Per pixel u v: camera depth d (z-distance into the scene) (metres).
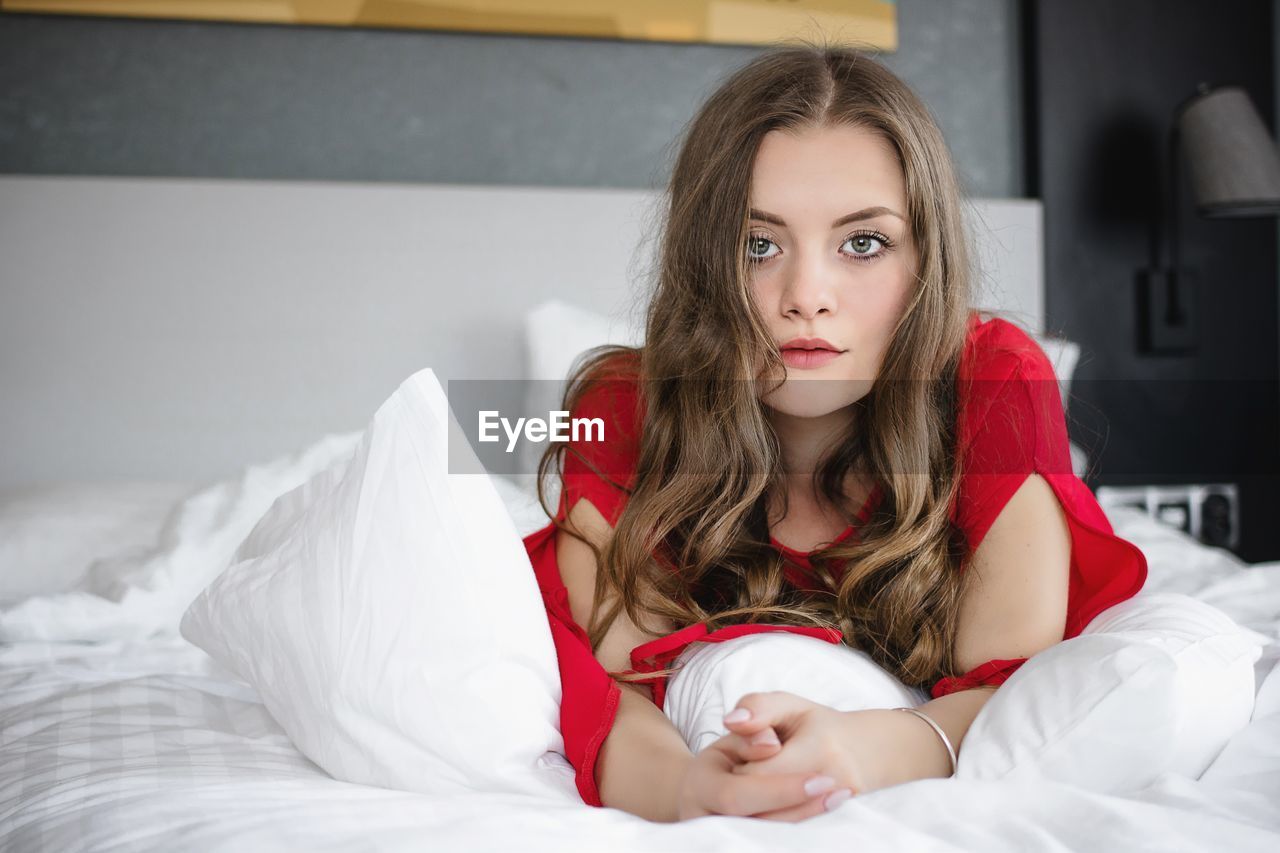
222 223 2.23
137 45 2.29
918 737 0.73
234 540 1.56
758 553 0.97
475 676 0.78
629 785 0.76
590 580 0.97
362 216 2.27
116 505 1.82
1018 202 2.55
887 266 0.91
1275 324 2.71
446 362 2.30
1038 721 0.72
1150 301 2.61
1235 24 2.66
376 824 0.66
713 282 0.92
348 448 1.79
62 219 2.19
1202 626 0.83
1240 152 2.36
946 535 0.94
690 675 0.84
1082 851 0.60
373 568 0.81
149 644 1.44
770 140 0.90
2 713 1.11
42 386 2.18
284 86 2.33
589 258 2.34
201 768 0.85
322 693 0.82
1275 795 0.70
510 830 0.63
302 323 2.25
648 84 2.46
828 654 0.82
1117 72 2.61
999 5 2.61
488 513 0.84
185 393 2.22
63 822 0.74
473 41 2.39
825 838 0.59
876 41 2.52
